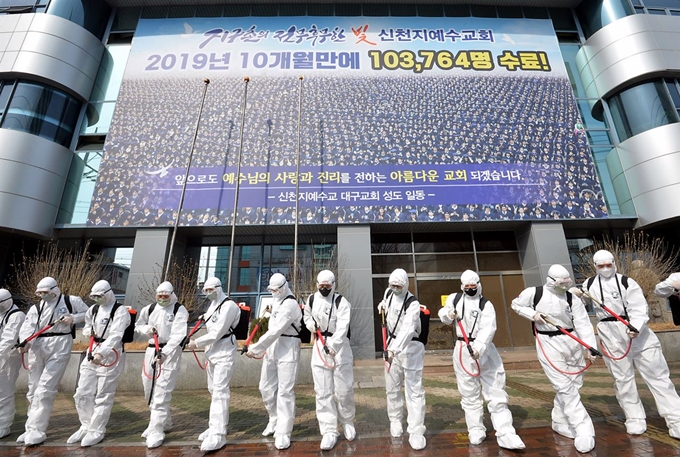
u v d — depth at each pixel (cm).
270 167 1266
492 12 1590
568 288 431
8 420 473
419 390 410
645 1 1466
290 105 1357
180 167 1257
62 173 1234
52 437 464
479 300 428
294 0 1541
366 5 1570
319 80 1398
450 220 1224
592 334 397
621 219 1227
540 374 811
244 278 1322
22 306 1113
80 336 966
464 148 1309
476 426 405
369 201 1238
